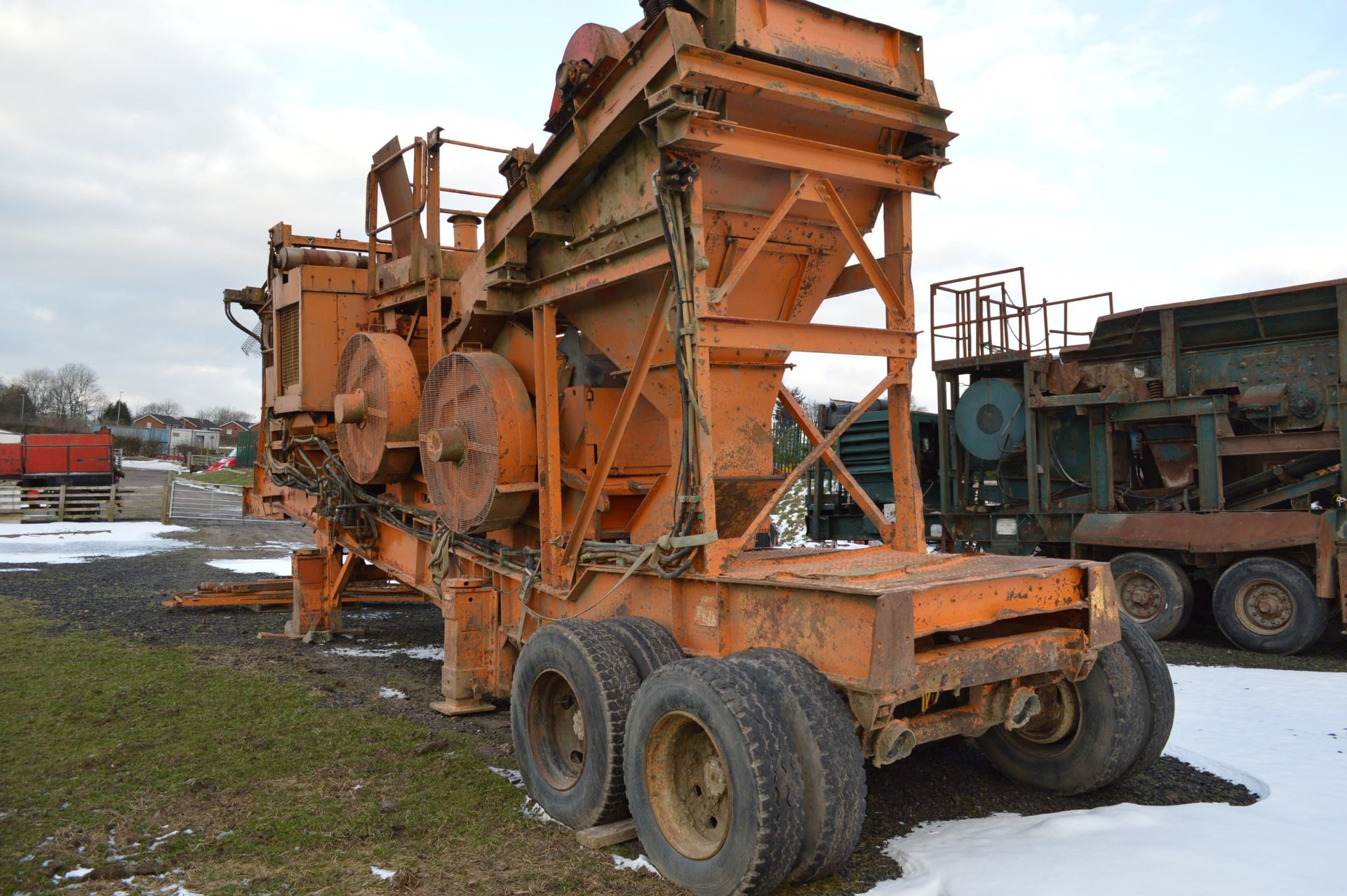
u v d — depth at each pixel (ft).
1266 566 30.04
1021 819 14.47
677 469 16.51
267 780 16.75
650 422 20.66
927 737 13.41
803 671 12.31
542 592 20.03
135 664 27.07
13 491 91.35
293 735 19.65
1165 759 17.35
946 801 15.66
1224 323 34.81
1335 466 31.55
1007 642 13.87
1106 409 35.27
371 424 25.58
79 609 38.19
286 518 35.86
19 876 12.53
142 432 368.89
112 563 58.90
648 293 17.25
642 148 16.49
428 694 23.80
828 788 11.48
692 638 15.33
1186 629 35.29
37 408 386.32
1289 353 33.81
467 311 22.43
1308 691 23.03
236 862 13.09
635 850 13.84
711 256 16.40
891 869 12.68
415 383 24.98
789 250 17.35
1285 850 12.38
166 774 16.97
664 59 14.80
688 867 12.11
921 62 17.49
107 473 104.83
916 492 17.62
